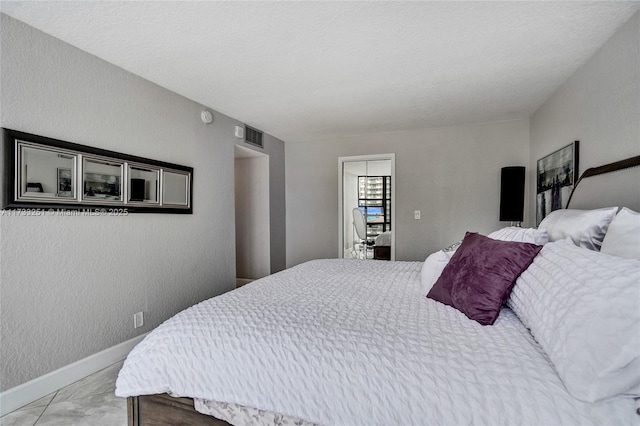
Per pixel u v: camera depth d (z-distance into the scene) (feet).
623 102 5.85
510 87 9.06
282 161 15.78
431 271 5.32
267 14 5.61
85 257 6.75
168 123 9.03
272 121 12.50
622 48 5.90
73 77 6.59
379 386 2.94
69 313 6.44
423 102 10.34
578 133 7.75
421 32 6.24
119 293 7.48
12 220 5.58
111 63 7.39
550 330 2.93
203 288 10.28
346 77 8.39
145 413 4.05
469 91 9.37
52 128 6.21
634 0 5.16
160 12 5.52
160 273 8.66
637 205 5.11
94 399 5.82
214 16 5.65
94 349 6.91
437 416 2.68
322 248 15.48
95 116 7.02
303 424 3.27
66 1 5.17
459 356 2.99
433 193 13.43
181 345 3.76
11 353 5.54
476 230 12.84
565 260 3.44
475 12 5.58
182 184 9.42
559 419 2.39
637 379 2.31
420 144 13.62
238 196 15.05
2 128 5.43
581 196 6.79
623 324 2.40
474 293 3.99
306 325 3.73
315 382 3.16
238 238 15.08
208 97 9.75
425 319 3.90
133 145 7.94
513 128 12.29
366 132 14.28
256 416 3.47
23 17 5.60
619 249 3.74
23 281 5.72
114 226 7.38
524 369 2.75
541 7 5.42
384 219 15.98
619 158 5.96
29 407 5.55
